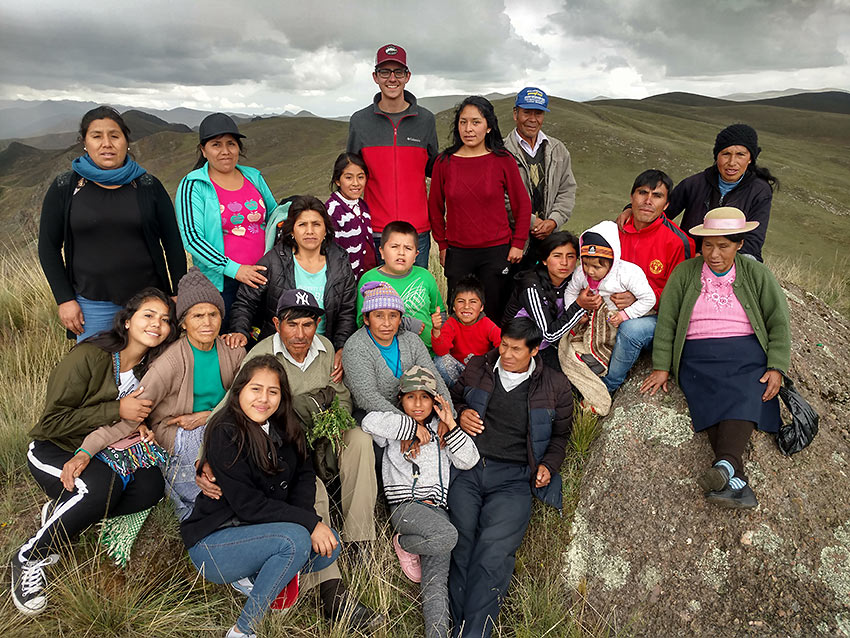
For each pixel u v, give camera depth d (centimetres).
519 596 352
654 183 388
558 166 521
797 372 395
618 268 397
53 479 311
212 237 422
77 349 327
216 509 310
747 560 311
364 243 483
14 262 687
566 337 428
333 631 310
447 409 383
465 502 377
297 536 300
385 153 500
